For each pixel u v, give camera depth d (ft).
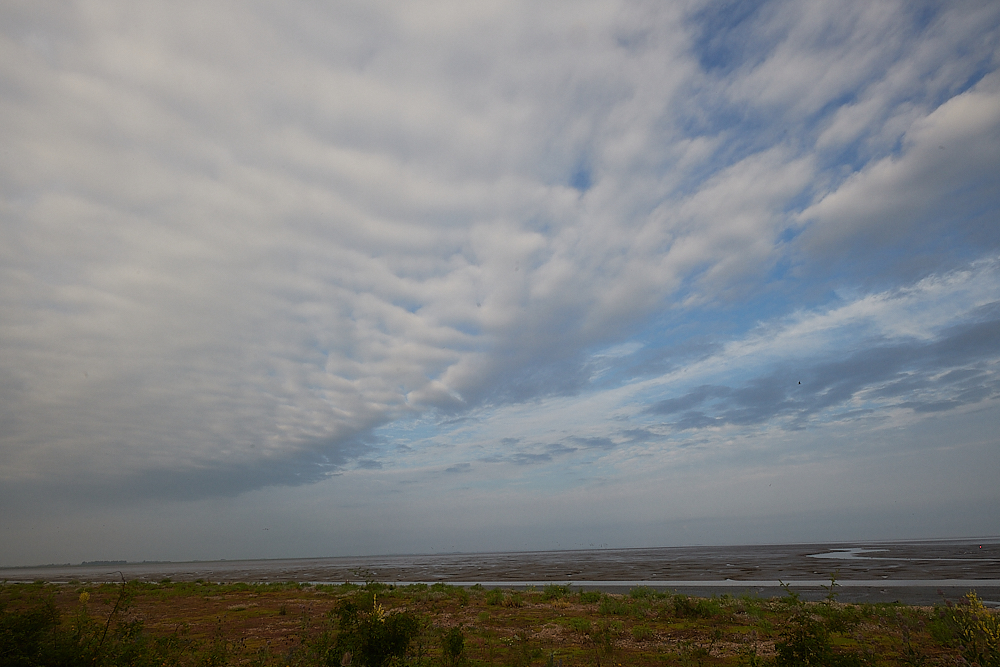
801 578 159.74
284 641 58.70
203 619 77.92
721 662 47.93
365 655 35.17
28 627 30.86
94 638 35.86
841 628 39.45
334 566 482.28
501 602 98.22
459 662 45.57
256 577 265.13
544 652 52.95
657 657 50.67
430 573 258.98
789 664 32.55
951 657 41.57
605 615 83.51
